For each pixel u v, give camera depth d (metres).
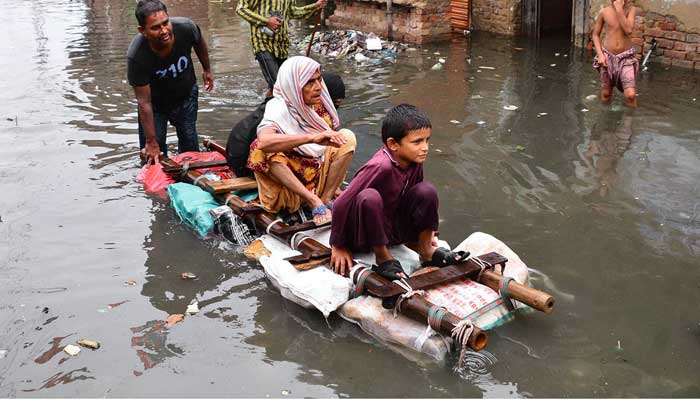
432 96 8.33
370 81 9.09
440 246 4.30
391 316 3.80
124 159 6.42
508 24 11.48
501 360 3.59
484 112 7.67
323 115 4.93
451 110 7.77
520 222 5.12
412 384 3.42
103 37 12.62
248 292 4.28
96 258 4.66
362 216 3.92
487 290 3.93
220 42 11.80
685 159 6.19
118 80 9.40
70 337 3.81
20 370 3.53
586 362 3.58
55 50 11.49
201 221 4.97
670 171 5.95
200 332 3.86
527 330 3.85
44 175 6.04
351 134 4.90
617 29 7.51
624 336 3.79
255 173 4.91
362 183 3.97
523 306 4.05
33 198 5.58
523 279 4.20
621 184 5.72
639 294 4.19
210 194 5.29
